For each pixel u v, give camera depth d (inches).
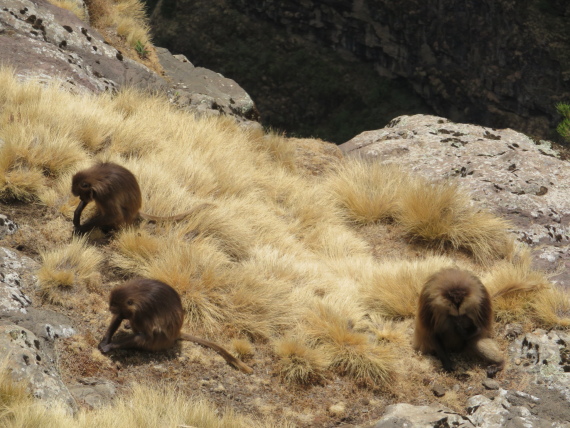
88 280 1027.9
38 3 1918.1
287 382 968.9
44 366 826.8
